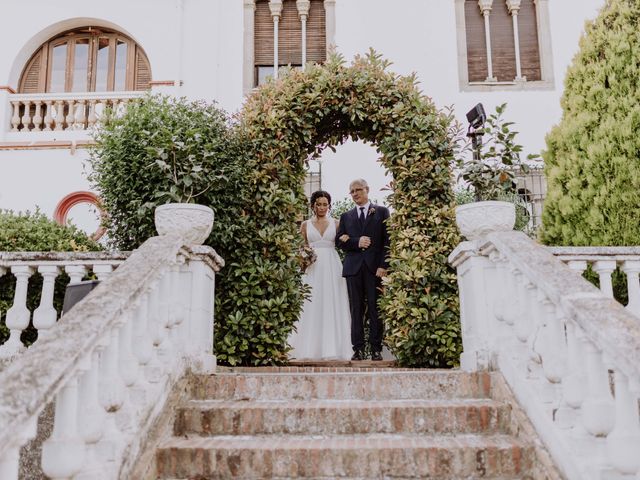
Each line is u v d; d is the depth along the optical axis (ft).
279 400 14.43
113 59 38.42
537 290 12.52
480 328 15.64
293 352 23.49
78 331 9.62
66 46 38.91
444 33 36.19
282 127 20.71
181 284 15.99
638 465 9.50
